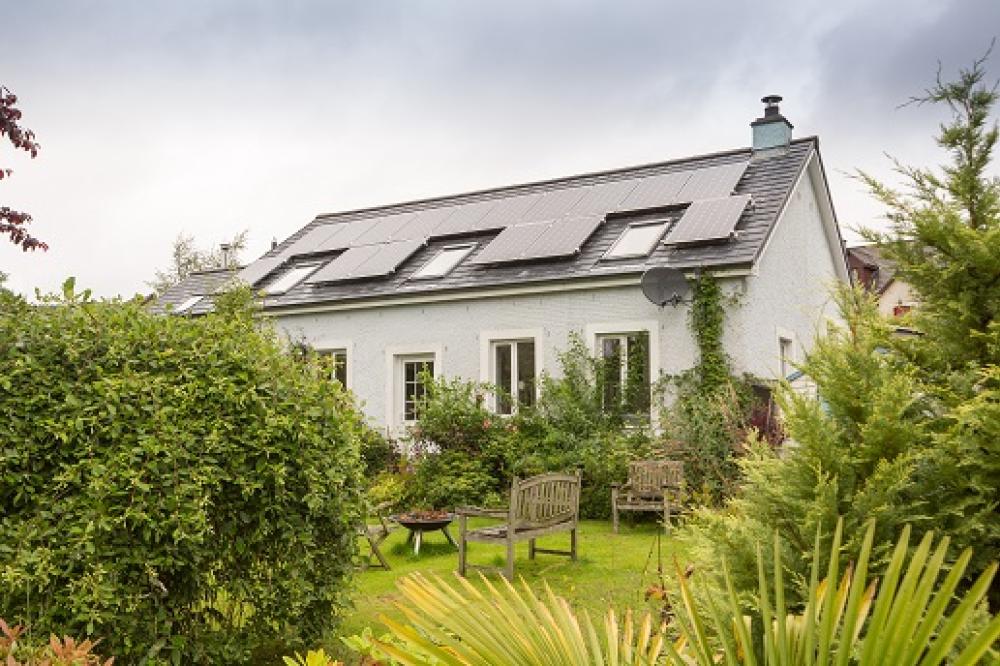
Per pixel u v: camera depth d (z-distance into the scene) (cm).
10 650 266
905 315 303
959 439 256
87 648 270
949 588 135
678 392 1301
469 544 1011
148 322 488
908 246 308
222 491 467
